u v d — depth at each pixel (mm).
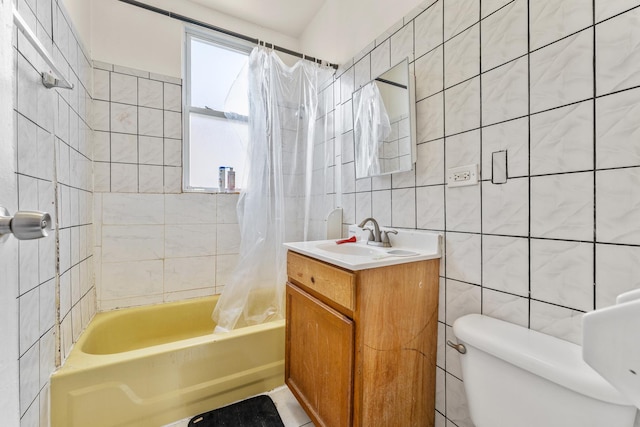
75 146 1359
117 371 1174
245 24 2174
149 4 1827
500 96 961
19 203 836
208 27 1746
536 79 869
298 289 1345
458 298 1103
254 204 1697
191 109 1967
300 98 1871
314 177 1909
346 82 1809
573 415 654
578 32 779
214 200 2012
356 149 1636
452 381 1118
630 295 367
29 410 907
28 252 904
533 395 724
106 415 1152
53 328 1095
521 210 908
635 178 688
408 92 1272
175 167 1901
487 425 829
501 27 957
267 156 1730
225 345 1396
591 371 643
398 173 1392
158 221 1851
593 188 755
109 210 1713
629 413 603
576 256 788
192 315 1895
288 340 1416
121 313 1700
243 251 1676
